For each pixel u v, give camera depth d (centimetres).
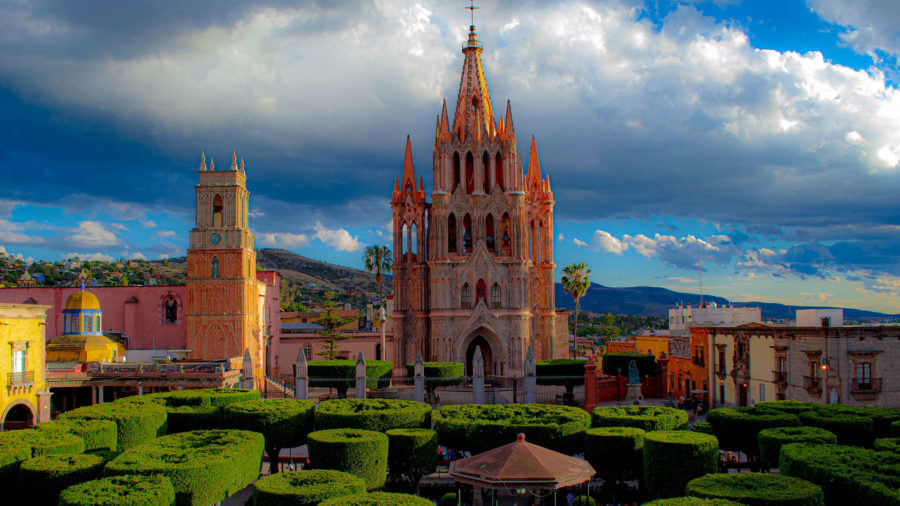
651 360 8562
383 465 4306
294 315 14425
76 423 4500
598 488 4656
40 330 6431
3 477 3784
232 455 3884
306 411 5141
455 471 3522
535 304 10712
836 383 5809
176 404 5578
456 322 10119
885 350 5853
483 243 10225
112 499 3089
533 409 5341
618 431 4528
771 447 4316
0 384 5847
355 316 13262
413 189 10731
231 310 8450
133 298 9400
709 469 4050
